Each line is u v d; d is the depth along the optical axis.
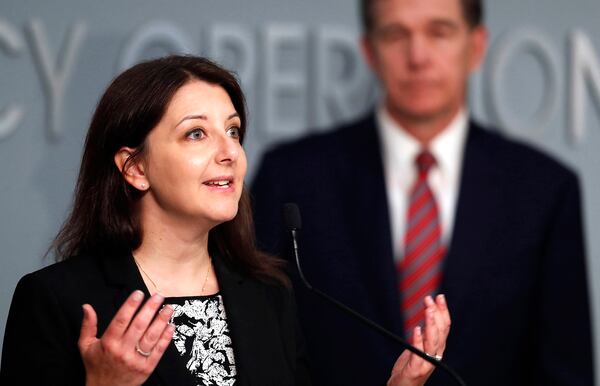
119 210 6.01
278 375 6.07
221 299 6.14
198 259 6.15
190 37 10.04
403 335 8.74
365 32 9.46
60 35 9.77
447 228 9.07
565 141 10.54
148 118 5.82
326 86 10.23
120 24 9.90
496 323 8.80
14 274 9.66
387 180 9.22
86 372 5.38
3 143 9.65
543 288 8.98
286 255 9.06
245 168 5.92
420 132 9.19
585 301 9.06
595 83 10.55
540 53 10.54
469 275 8.84
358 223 9.05
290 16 10.27
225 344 6.01
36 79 9.73
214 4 10.11
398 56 9.16
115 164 5.98
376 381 8.62
